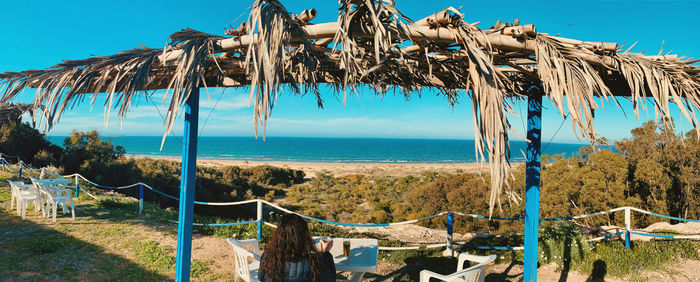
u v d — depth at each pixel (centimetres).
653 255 579
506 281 525
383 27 213
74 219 763
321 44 276
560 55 248
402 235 799
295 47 299
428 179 5591
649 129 1989
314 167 9044
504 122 217
